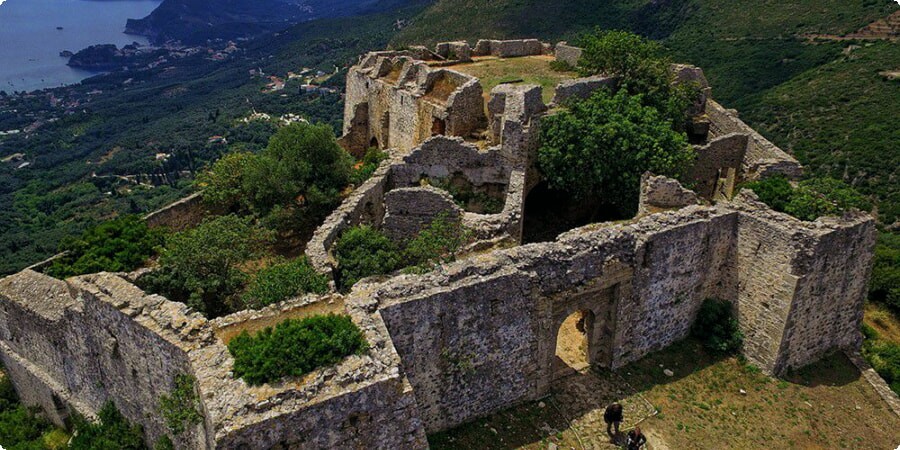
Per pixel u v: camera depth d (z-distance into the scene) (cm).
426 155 3225
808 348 2364
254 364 1426
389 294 1720
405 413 1485
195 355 1526
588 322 2255
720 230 2330
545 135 3259
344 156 3453
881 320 3222
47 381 2366
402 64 4784
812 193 2339
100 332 1923
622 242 2109
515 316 1909
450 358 1830
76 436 2075
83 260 2652
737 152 3697
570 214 3712
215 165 3459
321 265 2228
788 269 2167
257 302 1989
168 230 2997
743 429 2053
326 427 1396
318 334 1500
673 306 2339
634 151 3111
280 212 3069
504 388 1988
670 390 2186
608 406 1981
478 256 1919
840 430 2094
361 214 2884
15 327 2459
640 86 3722
